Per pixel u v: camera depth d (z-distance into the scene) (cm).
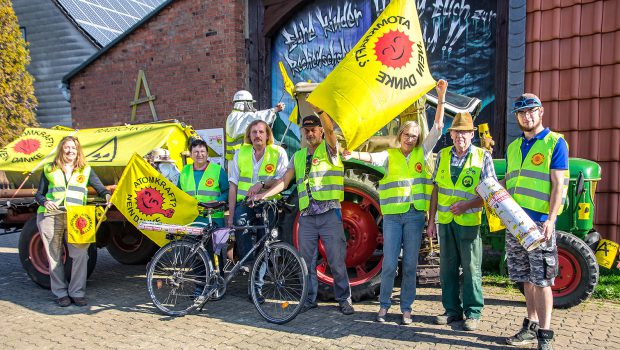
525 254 336
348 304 418
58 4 1265
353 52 367
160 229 432
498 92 652
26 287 534
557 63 588
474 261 372
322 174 412
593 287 404
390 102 352
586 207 444
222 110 859
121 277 573
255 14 853
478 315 377
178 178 522
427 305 435
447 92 535
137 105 956
